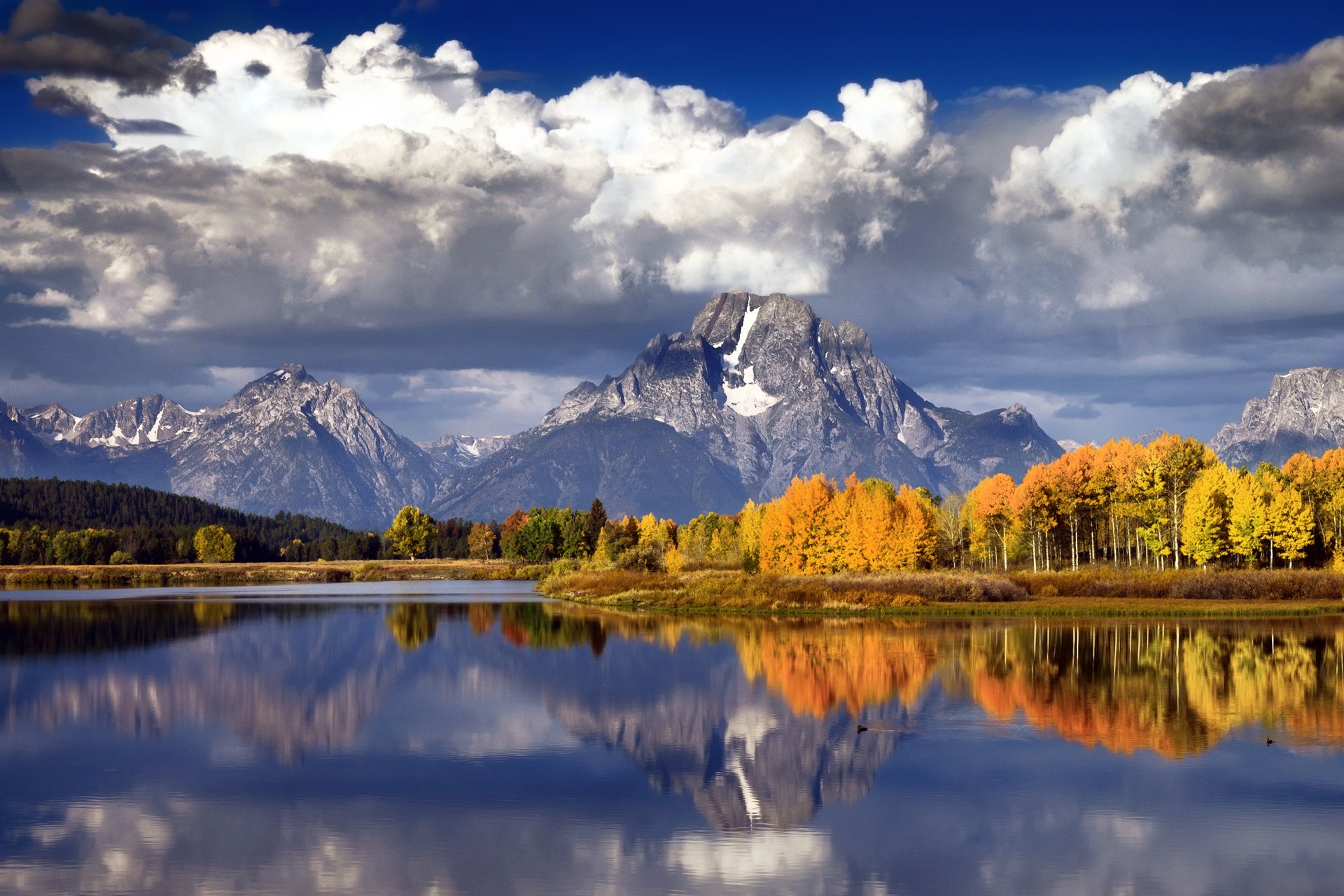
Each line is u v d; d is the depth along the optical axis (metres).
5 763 47.50
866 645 82.31
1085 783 42.62
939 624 98.56
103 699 63.53
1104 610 107.12
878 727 52.94
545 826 38.22
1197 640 83.94
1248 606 109.31
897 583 118.88
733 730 53.06
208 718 57.53
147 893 32.09
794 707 58.44
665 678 69.12
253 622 114.38
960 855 34.91
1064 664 71.56
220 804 41.00
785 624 100.38
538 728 54.28
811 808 40.06
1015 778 43.38
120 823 38.62
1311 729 51.41
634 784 43.53
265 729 54.53
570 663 76.88
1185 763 45.31
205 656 83.69
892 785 42.69
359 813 39.84
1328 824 37.41
